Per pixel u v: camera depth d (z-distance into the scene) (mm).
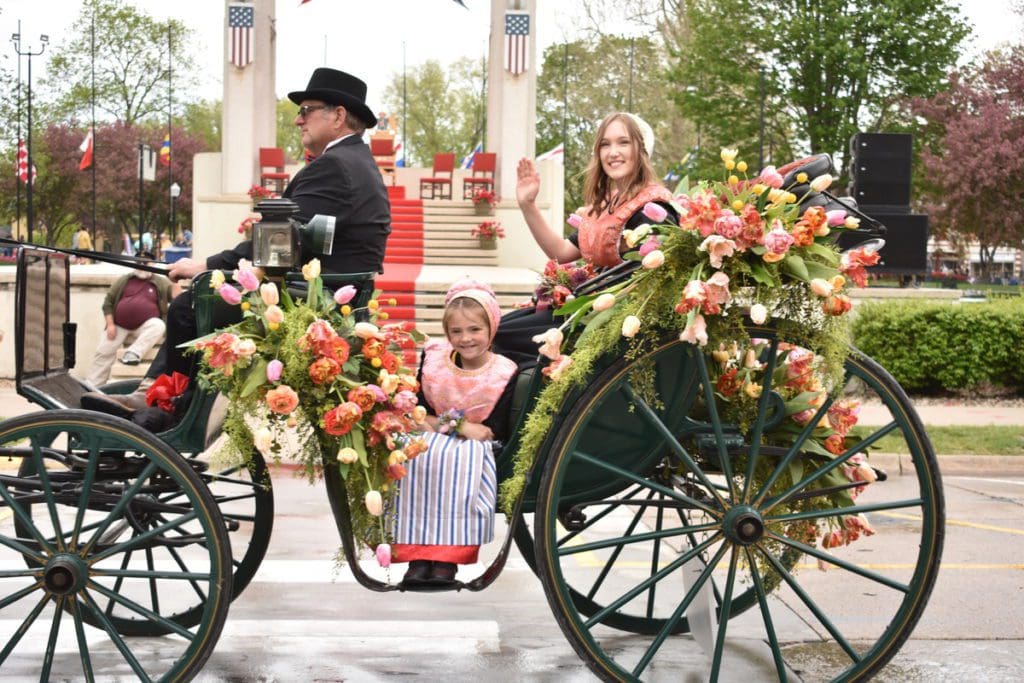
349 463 3660
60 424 3576
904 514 8117
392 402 3727
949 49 38188
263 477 4055
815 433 4137
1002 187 38188
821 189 3920
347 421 3590
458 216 23703
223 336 3568
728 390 4055
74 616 3615
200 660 3633
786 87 38094
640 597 5641
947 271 76750
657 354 3746
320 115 4855
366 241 4641
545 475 3723
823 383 3893
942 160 38750
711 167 39812
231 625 4949
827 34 37156
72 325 4559
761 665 4461
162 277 11656
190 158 56781
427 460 3898
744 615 5258
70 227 52094
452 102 71250
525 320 4668
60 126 49781
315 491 8797
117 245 58812
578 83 53531
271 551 6578
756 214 3594
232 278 4113
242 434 3682
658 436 3939
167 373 4250
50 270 4312
